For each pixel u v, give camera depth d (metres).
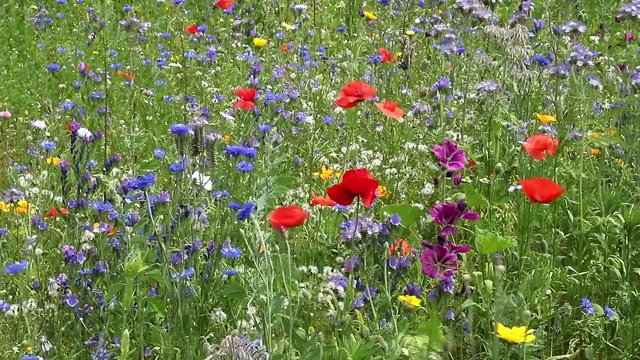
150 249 2.62
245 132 3.14
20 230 2.79
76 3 4.89
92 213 2.82
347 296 2.39
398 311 2.51
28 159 3.33
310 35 4.25
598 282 2.73
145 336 2.52
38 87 3.87
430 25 4.26
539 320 2.51
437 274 2.39
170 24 4.60
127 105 3.69
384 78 3.71
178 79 3.96
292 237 2.76
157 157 3.01
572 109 3.32
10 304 2.61
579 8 4.52
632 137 3.17
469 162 3.00
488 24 3.56
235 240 2.69
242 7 4.68
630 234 2.70
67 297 2.51
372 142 3.40
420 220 2.63
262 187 2.64
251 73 3.66
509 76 3.34
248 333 2.34
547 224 2.90
